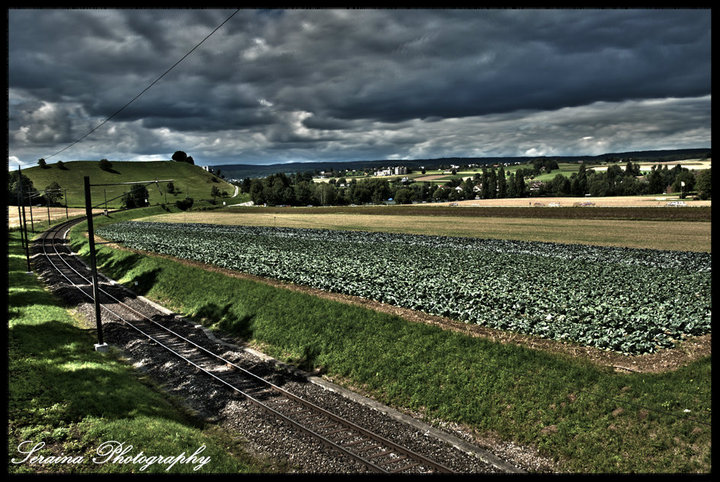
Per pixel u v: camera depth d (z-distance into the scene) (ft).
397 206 412.77
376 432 57.06
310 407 63.57
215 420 60.75
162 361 81.66
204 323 107.96
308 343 85.56
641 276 119.55
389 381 70.54
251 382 72.74
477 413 60.03
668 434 49.08
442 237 226.79
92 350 83.92
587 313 83.61
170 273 144.36
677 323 73.72
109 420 53.62
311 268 131.95
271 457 51.39
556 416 56.08
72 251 240.94
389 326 82.48
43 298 122.62
